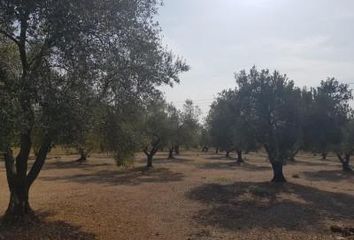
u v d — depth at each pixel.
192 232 15.61
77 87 12.60
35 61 13.34
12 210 15.54
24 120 10.72
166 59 16.31
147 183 30.84
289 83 30.44
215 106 36.84
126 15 13.73
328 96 31.48
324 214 19.78
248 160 65.56
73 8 11.72
